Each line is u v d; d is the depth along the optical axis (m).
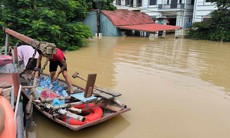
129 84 7.50
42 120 4.96
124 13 24.12
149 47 15.48
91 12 21.61
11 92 3.86
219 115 5.51
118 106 5.06
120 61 10.84
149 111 5.61
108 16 21.50
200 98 6.51
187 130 4.82
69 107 4.55
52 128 4.70
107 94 5.14
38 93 5.12
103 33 22.12
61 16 14.26
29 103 4.70
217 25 20.44
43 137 4.41
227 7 20.75
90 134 4.57
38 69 5.89
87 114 4.82
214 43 18.41
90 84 4.67
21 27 13.31
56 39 13.42
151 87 7.27
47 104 4.62
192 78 8.36
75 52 13.09
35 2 13.70
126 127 4.86
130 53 13.02
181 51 14.15
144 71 9.15
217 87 7.45
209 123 5.13
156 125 4.97
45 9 13.33
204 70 9.53
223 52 14.05
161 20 28.94
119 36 21.67
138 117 5.30
